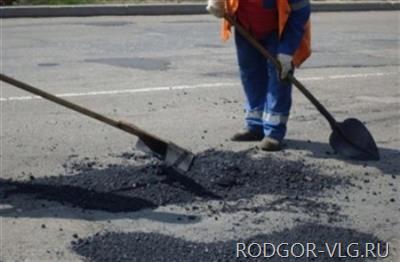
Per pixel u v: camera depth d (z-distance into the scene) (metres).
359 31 18.64
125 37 16.22
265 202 7.19
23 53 14.10
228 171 7.73
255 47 8.28
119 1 21.52
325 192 7.45
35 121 9.61
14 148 8.53
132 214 6.91
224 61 13.63
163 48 14.88
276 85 8.39
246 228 6.70
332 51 15.20
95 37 16.16
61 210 6.96
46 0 20.77
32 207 7.00
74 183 7.45
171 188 7.36
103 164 8.00
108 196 7.20
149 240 6.46
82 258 6.20
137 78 12.09
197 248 6.35
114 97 10.87
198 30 17.56
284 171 7.84
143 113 10.07
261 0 8.19
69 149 8.52
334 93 11.45
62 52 14.25
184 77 12.23
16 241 6.43
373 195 7.43
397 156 8.50
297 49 8.24
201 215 6.91
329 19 21.30
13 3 20.39
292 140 8.94
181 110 10.26
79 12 19.91
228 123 9.66
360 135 8.33
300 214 6.99
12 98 10.70
